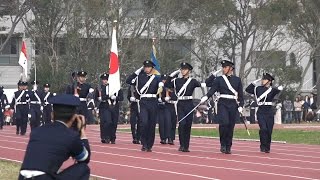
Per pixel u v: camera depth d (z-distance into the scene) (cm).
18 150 2691
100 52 6750
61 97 1149
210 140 3653
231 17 6919
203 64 6994
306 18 7156
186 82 2653
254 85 2741
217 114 2614
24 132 3925
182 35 7044
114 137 3195
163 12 6844
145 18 6900
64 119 1143
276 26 6938
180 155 2512
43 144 1092
